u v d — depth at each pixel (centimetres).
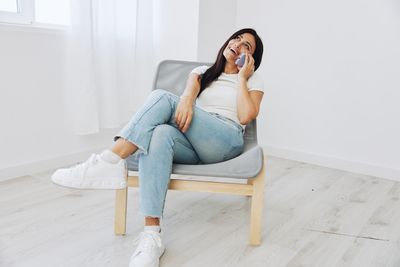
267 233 153
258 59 162
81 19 203
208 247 139
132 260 120
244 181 198
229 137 137
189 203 180
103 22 218
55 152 218
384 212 179
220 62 158
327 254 138
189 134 133
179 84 177
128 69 241
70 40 207
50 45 203
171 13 254
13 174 198
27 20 202
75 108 215
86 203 173
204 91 156
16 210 162
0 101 187
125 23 233
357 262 134
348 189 210
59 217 157
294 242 146
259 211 138
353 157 245
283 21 258
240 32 160
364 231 158
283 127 271
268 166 249
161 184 123
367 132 238
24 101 197
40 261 125
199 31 244
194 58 248
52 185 192
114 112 232
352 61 235
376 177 235
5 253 128
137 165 132
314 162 259
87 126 218
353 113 240
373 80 230
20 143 200
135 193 187
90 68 212
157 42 263
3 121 190
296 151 266
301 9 249
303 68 255
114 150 124
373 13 224
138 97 257
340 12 235
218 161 141
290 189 206
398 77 222
